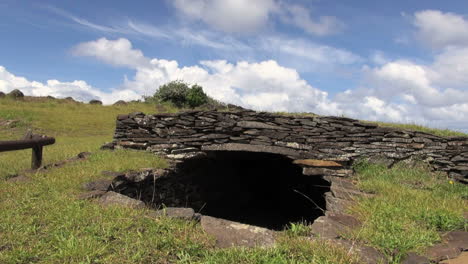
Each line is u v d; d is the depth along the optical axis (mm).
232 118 8297
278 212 11477
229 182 11398
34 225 3742
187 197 9203
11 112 16641
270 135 8164
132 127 8820
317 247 3330
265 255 3164
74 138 13867
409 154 7777
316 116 8117
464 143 7488
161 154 8547
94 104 21922
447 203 5348
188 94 25125
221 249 3283
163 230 3652
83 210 4188
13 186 5215
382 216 4461
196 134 8461
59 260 3014
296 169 10961
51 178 5641
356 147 7941
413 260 3299
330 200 5902
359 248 3469
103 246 3246
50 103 20375
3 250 3229
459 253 3551
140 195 6801
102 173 6133
